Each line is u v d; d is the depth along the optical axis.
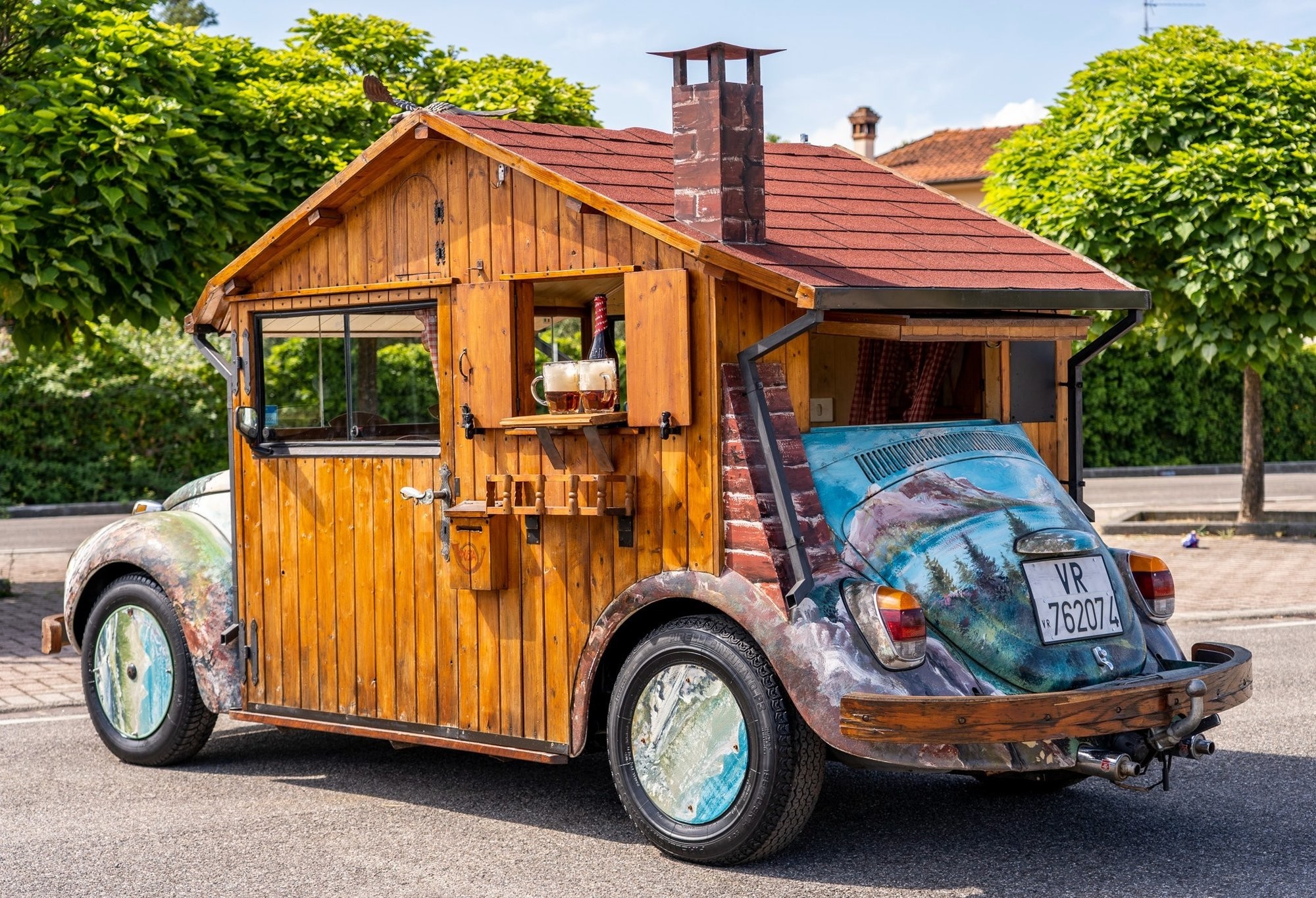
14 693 7.49
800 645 4.24
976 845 4.72
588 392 4.80
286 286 5.67
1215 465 22.66
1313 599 9.70
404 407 5.52
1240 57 12.19
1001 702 4.06
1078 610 4.63
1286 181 11.37
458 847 4.78
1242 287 11.42
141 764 6.01
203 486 6.33
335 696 5.55
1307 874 4.37
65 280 8.77
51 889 4.37
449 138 5.08
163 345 20.34
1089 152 12.27
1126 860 4.53
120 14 9.88
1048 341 5.57
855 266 4.62
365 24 12.66
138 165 8.62
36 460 19.30
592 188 4.73
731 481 4.48
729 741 4.43
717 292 4.50
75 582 6.17
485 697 5.11
